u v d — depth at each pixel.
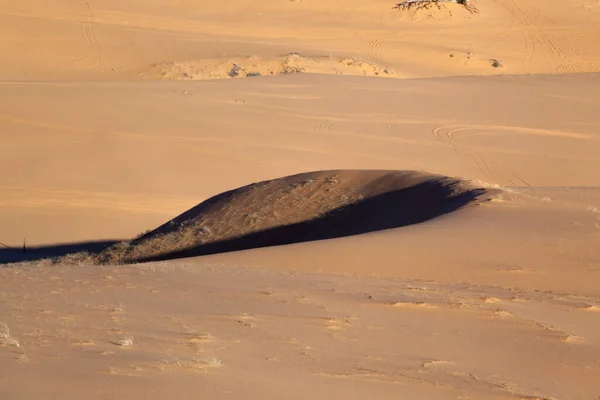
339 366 30.64
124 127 182.38
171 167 165.12
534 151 188.00
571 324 40.84
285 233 96.25
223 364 29.42
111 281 54.03
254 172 165.75
